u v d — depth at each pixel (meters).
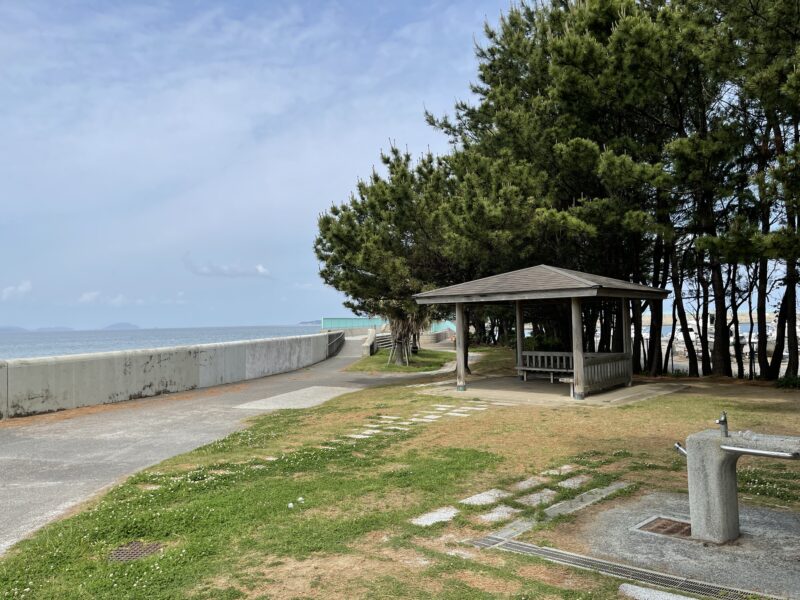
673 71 16.12
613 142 17.78
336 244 19.91
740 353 21.09
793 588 4.09
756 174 13.09
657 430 10.09
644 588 4.05
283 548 5.05
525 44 20.88
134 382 16.39
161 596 4.16
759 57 13.95
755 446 4.77
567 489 6.72
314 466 8.05
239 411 13.99
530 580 4.32
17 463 8.71
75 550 5.07
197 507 6.20
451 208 18.11
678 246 20.56
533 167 19.08
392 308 23.08
